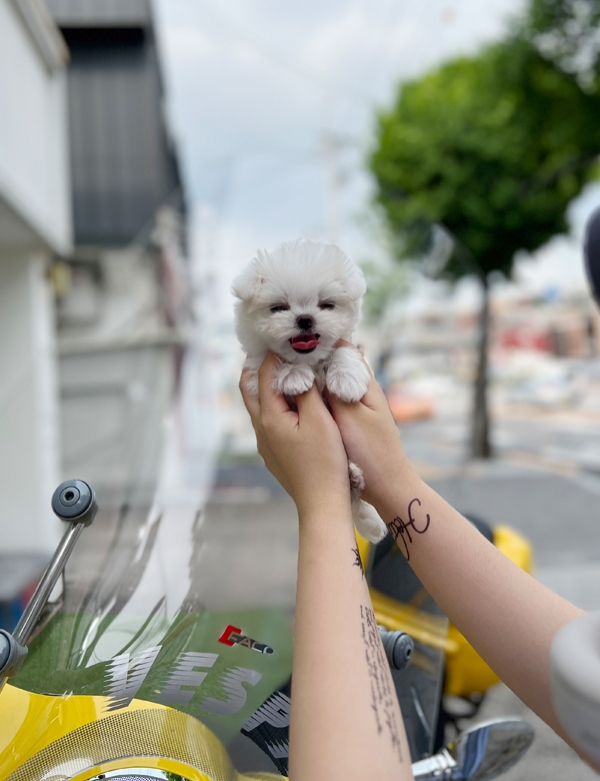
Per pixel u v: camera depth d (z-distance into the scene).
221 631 1.14
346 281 0.97
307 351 0.92
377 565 1.24
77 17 11.30
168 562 1.23
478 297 11.41
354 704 0.71
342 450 0.89
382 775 0.67
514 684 0.82
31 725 0.88
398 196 11.87
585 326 25.05
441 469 4.84
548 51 9.48
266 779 0.88
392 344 6.50
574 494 7.84
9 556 4.94
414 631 1.34
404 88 12.76
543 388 22.03
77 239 10.96
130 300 9.86
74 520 0.94
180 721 0.88
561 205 11.70
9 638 0.86
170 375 8.76
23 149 5.40
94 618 1.08
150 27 11.82
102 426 8.45
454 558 0.87
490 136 11.09
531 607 0.83
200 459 6.42
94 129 11.49
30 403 5.88
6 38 5.08
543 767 2.03
